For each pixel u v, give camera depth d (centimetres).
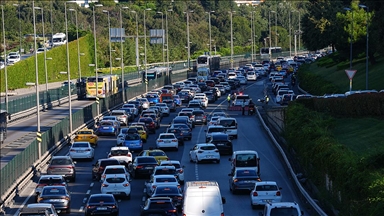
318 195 8588
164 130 16812
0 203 8694
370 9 17550
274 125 15688
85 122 16912
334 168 8019
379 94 11794
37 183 9788
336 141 9350
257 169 10594
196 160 12219
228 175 10600
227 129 14862
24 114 18788
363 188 6906
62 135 14400
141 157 11038
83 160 12750
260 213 6969
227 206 8906
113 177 9469
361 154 8319
